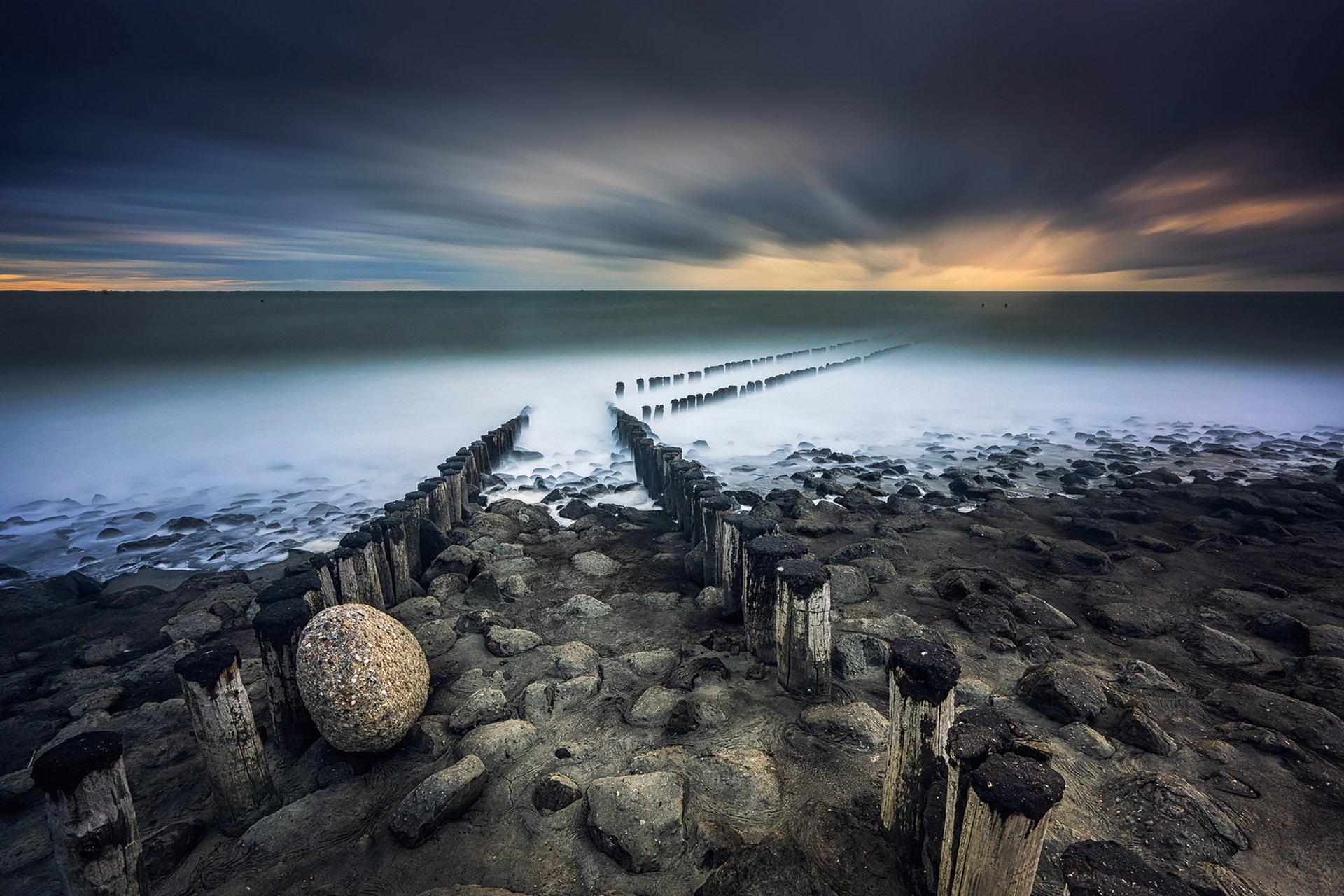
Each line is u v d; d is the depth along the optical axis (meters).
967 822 3.04
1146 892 2.47
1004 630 6.91
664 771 4.64
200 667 4.25
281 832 4.41
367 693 4.90
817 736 5.15
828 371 32.78
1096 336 45.72
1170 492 12.38
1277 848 4.02
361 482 14.95
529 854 4.18
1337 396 24.14
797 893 3.62
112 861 3.34
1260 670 6.21
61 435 19.16
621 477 14.82
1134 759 4.87
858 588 7.94
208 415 21.89
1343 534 9.67
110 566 10.36
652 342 45.03
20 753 5.68
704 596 7.87
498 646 6.82
